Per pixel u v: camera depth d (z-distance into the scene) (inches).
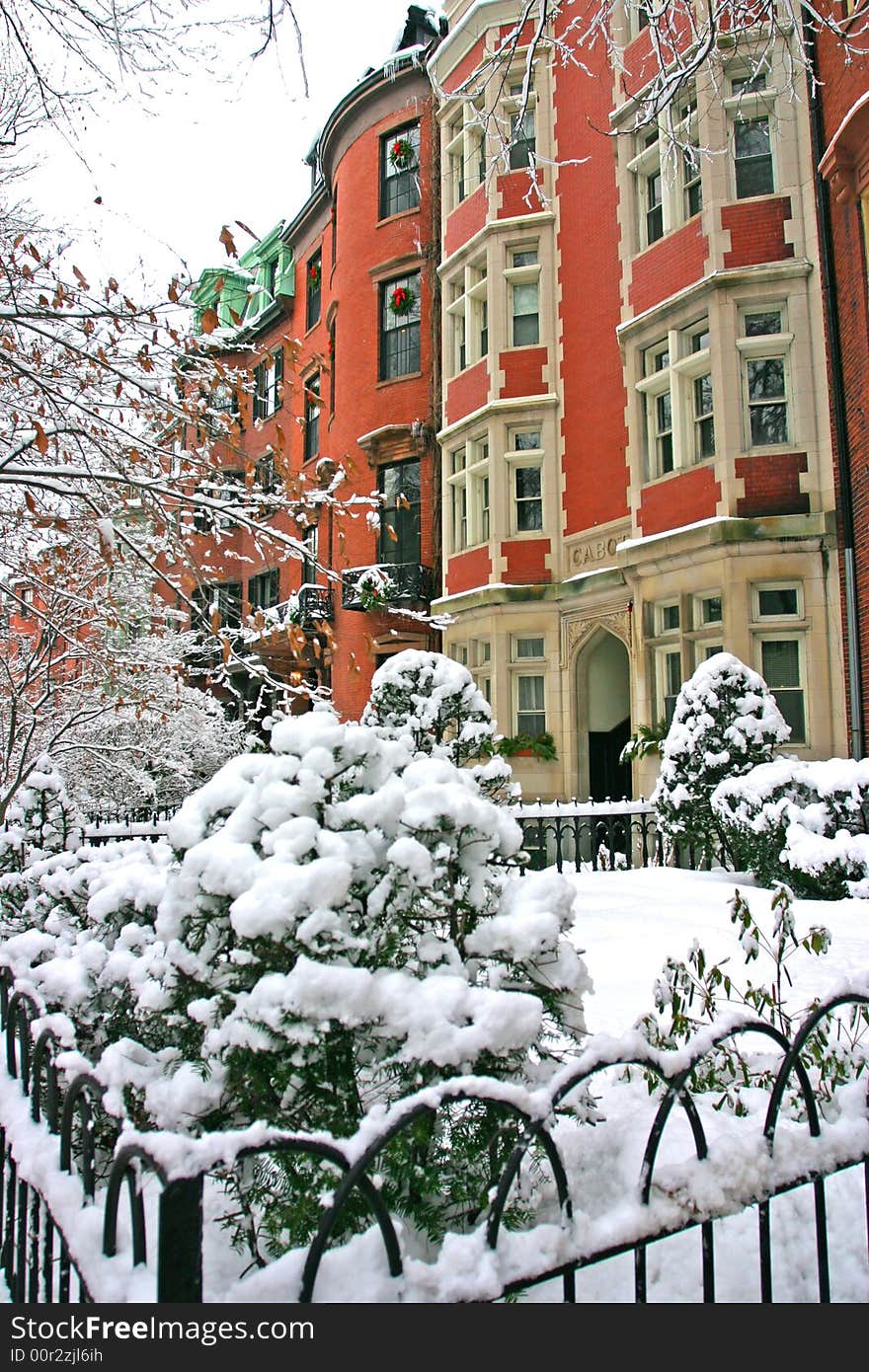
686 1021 111.5
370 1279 51.2
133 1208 52.9
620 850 502.3
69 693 390.9
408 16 773.9
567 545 600.1
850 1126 71.3
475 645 642.2
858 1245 83.6
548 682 594.9
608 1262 79.8
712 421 480.7
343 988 61.4
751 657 438.0
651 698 502.0
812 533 428.8
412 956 74.5
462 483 676.1
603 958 194.9
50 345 219.1
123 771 507.8
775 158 468.4
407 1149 64.6
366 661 720.3
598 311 589.3
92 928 113.4
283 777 76.5
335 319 821.9
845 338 421.1
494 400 627.5
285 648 757.3
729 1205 61.5
